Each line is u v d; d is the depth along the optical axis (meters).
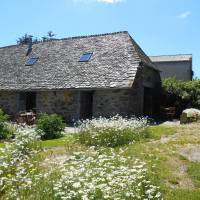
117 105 20.34
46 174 6.63
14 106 24.88
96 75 21.22
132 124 12.27
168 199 6.54
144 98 24.27
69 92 22.27
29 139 9.86
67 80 22.06
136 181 6.51
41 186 6.30
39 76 23.91
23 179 6.58
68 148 10.42
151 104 24.92
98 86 20.23
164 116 24.73
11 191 6.32
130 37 23.25
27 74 24.80
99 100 20.98
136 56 21.22
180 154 9.41
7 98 25.34
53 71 23.62
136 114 21.11
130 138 11.41
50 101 23.06
